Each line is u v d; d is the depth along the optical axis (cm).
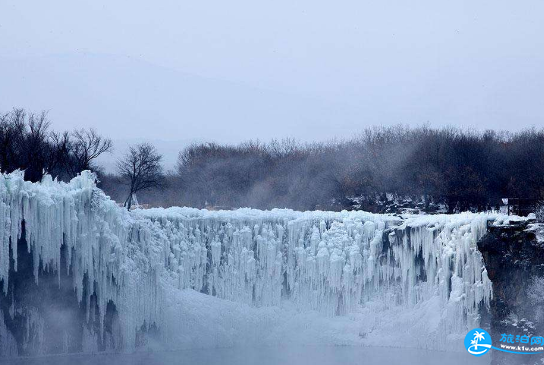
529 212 10194
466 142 16188
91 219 9200
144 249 9638
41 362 8962
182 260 10038
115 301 9325
